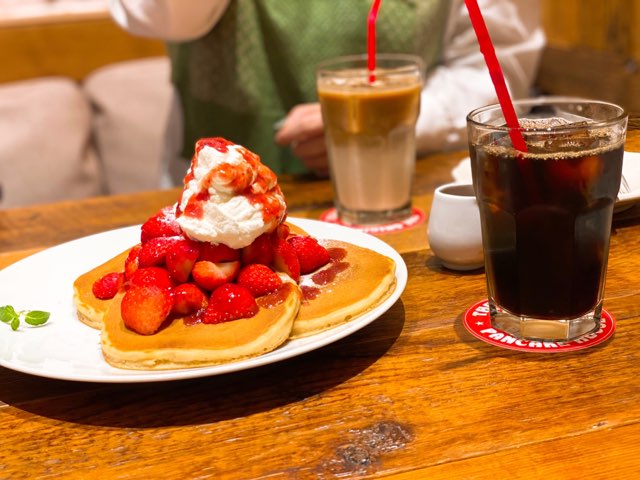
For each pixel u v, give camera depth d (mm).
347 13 1126
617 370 438
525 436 388
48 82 1813
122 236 668
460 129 1080
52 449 416
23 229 823
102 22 1854
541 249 452
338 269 543
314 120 909
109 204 882
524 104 518
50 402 460
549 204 439
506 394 426
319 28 1133
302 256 539
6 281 589
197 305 481
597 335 475
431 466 374
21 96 1775
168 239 501
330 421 417
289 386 454
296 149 927
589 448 375
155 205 861
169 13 1085
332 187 798
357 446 393
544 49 1561
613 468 360
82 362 460
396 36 1131
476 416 408
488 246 480
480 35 448
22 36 1808
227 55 1155
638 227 644
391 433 401
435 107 1059
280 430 413
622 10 1354
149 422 432
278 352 446
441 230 584
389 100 694
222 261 489
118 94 1812
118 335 463
